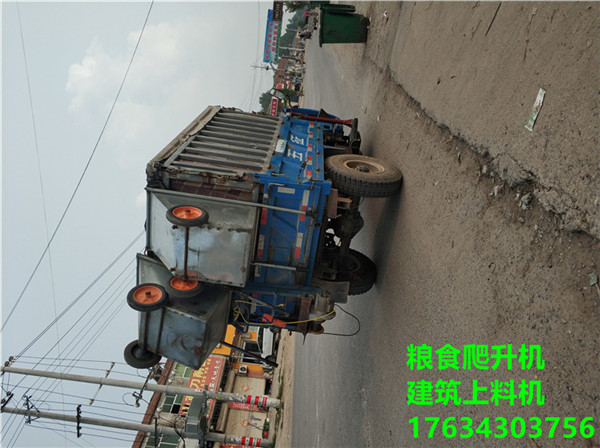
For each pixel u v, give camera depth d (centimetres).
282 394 1432
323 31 873
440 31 439
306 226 411
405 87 544
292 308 455
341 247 523
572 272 213
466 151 344
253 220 377
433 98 431
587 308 201
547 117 245
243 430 1680
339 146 659
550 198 234
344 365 665
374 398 485
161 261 400
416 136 471
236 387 1891
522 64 279
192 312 371
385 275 507
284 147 493
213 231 365
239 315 445
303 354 1148
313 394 895
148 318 384
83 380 648
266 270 435
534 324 234
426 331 370
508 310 258
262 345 2102
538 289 235
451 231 349
